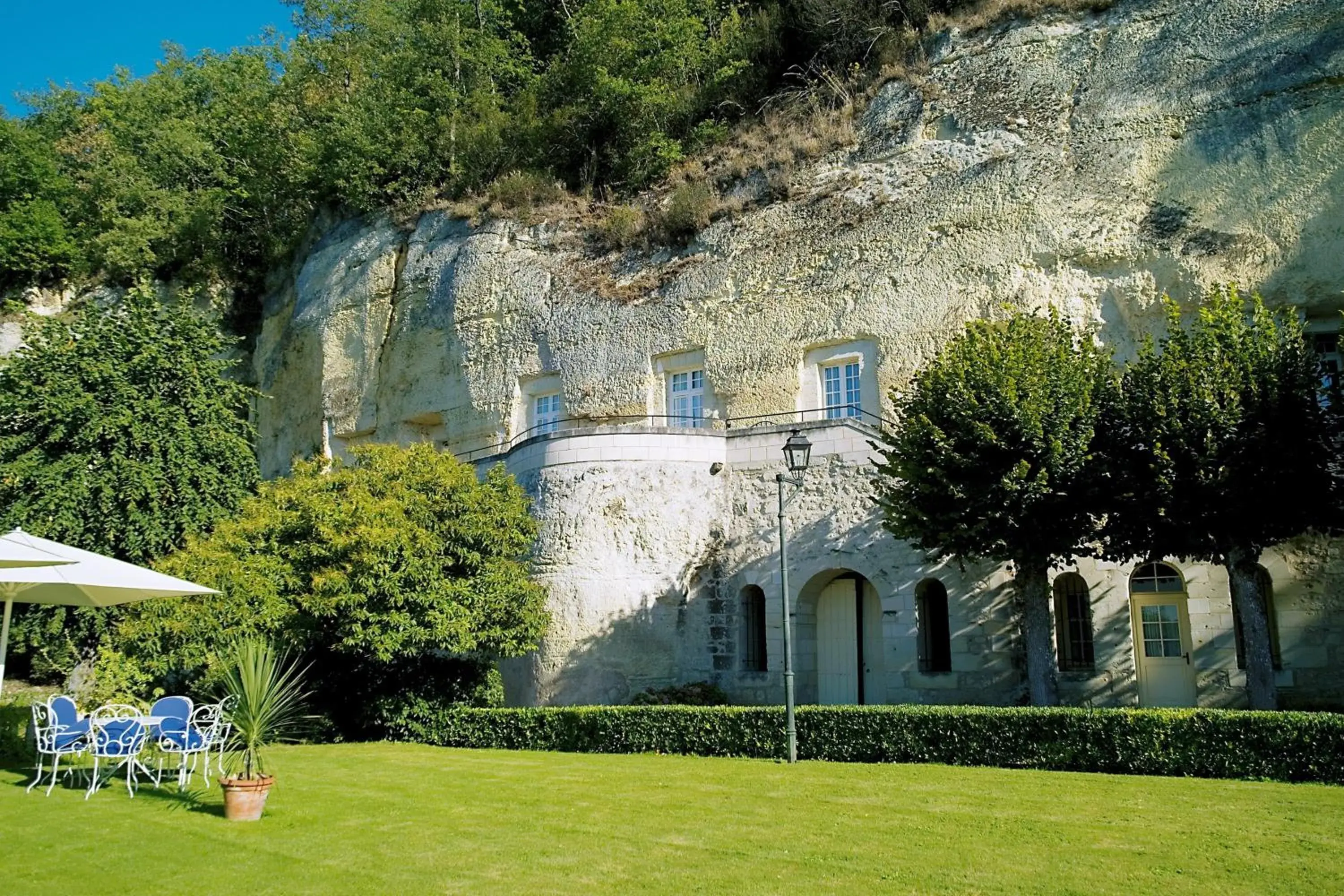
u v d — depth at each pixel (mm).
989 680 17078
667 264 24578
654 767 12594
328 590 16484
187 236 37688
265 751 15352
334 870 7391
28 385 20344
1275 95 18250
